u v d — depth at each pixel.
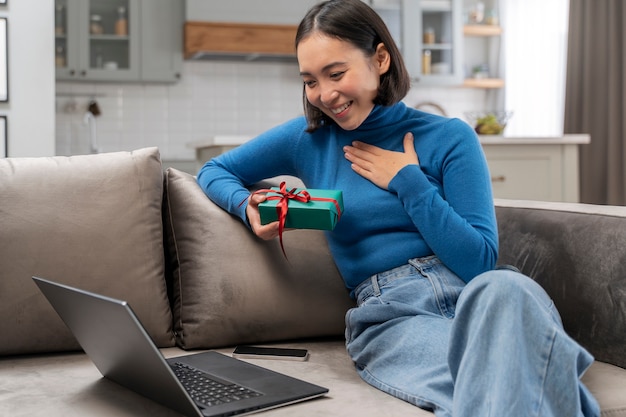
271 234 1.75
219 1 6.12
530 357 1.21
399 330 1.57
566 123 6.24
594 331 1.63
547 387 1.19
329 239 1.87
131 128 6.45
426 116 1.82
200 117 6.61
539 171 4.30
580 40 6.09
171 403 1.32
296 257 1.88
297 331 1.87
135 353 1.29
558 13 6.49
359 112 1.73
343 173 1.82
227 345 1.85
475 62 7.38
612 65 5.77
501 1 7.13
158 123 6.51
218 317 1.81
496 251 1.66
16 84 4.06
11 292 1.73
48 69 4.10
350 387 1.51
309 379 1.56
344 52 1.65
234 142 3.87
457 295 1.63
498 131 4.69
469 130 1.75
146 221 1.85
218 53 6.19
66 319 1.49
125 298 1.79
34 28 4.07
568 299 1.70
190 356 1.68
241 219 1.89
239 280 1.83
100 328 1.34
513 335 1.21
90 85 6.33
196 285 1.84
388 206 1.72
